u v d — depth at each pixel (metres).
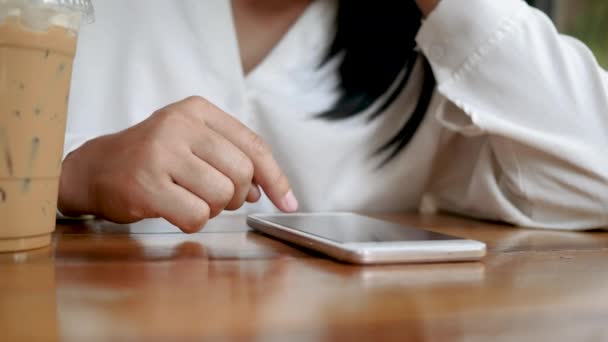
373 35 0.89
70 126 0.83
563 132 0.69
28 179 0.40
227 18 0.86
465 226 0.68
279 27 0.90
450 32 0.73
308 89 0.89
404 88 0.91
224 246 0.45
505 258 0.43
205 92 0.86
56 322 0.25
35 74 0.38
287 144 0.88
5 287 0.31
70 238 0.48
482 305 0.29
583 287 0.33
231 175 0.51
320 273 0.35
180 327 0.24
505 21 0.71
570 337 0.24
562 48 0.71
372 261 0.38
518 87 0.70
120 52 0.86
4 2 0.36
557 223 0.69
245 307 0.27
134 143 0.52
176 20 0.86
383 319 0.26
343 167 0.89
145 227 0.56
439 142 0.89
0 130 0.38
